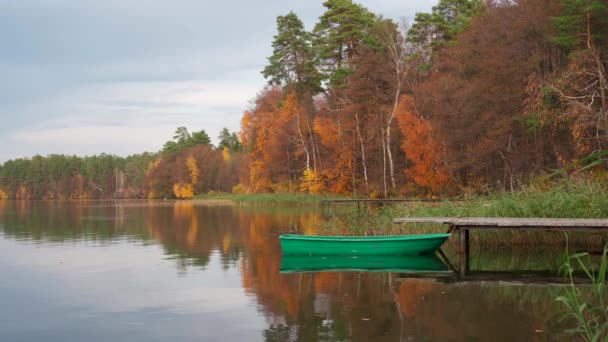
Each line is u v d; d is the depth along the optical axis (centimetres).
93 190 11675
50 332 809
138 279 1218
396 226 1797
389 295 1017
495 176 3189
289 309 921
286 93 5594
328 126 4728
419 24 4581
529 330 776
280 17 5688
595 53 2223
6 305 981
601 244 1534
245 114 6081
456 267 1326
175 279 1212
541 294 1009
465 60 3350
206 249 1727
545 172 2792
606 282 1105
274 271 1298
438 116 3388
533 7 2755
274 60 5656
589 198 1517
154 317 884
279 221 2806
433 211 1836
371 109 4291
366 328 799
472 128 3070
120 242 1967
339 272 1275
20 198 11900
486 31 3158
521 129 2994
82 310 938
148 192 10269
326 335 767
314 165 5122
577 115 2197
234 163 8044
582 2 2217
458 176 3353
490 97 2992
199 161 8362
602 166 2225
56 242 1986
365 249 1512
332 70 4919
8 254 1659
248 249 1716
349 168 4684
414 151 3538
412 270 1294
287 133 5422
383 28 4134
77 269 1366
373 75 4212
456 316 858
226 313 901
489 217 1579
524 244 1586
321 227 2239
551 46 2750
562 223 1341
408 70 4175
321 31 5009
